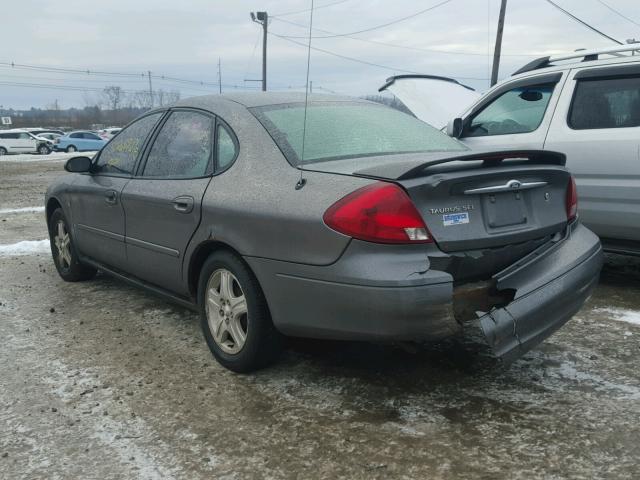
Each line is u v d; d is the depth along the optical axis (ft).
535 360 12.21
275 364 12.21
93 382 11.78
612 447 9.07
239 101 12.88
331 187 9.91
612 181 16.22
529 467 8.64
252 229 10.70
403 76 27.25
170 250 12.98
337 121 12.36
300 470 8.78
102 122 280.31
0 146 125.49
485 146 18.84
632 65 16.44
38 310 16.28
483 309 10.04
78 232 17.22
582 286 10.74
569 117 17.30
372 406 10.49
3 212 36.40
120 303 16.69
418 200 9.40
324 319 9.87
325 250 9.62
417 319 9.11
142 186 13.93
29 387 11.64
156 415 10.45
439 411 10.25
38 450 9.51
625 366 11.85
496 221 10.19
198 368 12.26
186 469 8.90
